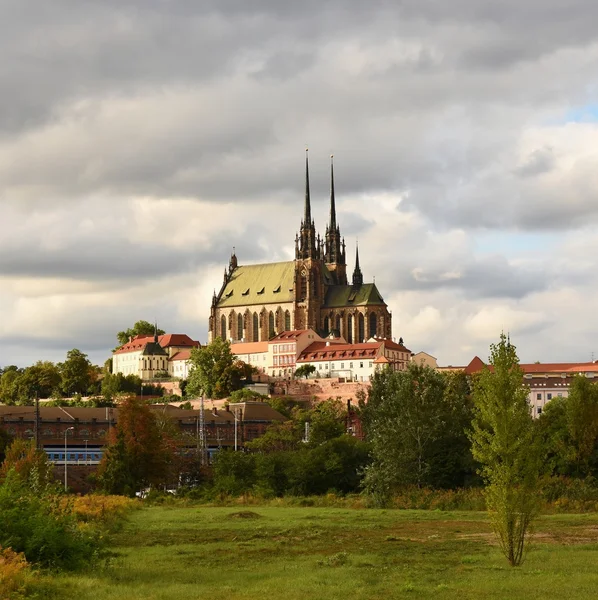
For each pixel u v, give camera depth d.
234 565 103.94
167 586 88.12
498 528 99.94
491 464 100.44
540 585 86.88
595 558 106.25
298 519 165.38
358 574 95.12
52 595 81.44
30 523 97.31
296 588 86.44
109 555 107.81
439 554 112.62
